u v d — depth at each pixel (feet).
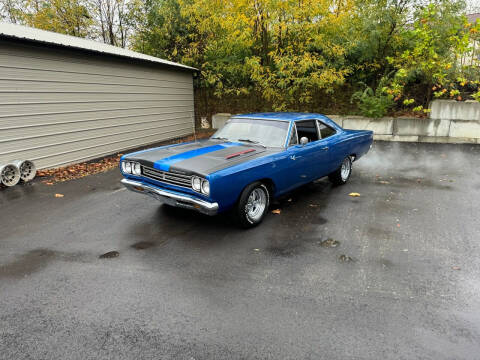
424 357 7.46
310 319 8.75
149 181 14.87
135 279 10.74
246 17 37.09
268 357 7.47
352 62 42.19
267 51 41.50
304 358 7.44
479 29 32.04
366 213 16.65
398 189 20.77
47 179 23.68
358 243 13.26
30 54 23.99
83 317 8.86
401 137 38.09
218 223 15.46
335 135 20.30
